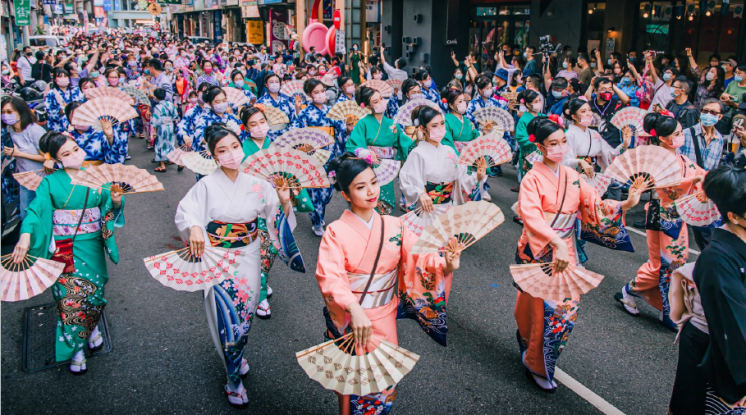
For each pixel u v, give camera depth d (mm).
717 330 2215
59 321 3615
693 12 12945
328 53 19906
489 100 8609
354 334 2406
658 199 4109
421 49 17031
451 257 2672
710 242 2328
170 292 4918
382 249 2715
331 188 6387
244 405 3322
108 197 3619
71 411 3295
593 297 4797
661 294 4223
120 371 3705
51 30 49406
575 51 15359
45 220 3412
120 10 84000
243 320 3289
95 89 7156
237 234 3281
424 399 3398
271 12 31344
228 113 6730
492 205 2623
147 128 11422
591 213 3486
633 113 5477
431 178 4699
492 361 3812
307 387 3537
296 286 5035
